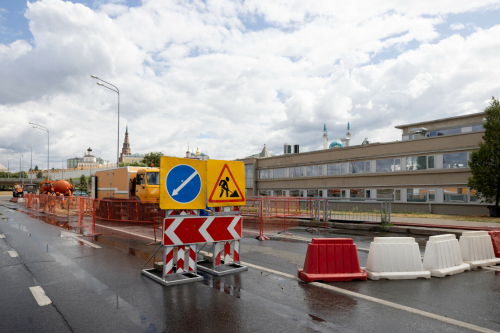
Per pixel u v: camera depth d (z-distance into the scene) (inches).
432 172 948.0
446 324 164.1
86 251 358.6
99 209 691.4
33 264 295.1
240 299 201.0
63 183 1478.8
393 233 525.0
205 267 277.6
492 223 570.3
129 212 577.9
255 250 373.7
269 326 160.4
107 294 210.4
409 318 171.5
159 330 155.9
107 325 161.8
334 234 514.9
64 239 446.6
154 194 697.0
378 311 181.5
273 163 1529.3
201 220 259.6
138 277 251.9
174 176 249.3
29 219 762.2
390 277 246.8
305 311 181.0
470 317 173.6
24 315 174.9
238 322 165.3
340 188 1208.8
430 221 611.2
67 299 200.7
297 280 245.3
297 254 349.4
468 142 878.4
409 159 1010.1
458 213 887.7
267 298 203.0
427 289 223.1
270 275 260.4
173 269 258.8
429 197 953.5
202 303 193.6
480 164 739.4
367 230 563.8
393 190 1042.7
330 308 185.6
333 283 236.4
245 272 270.4
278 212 569.9
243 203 298.0
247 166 1684.3
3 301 197.2
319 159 1294.3
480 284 236.1
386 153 1067.3
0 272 266.4
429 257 265.1
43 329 157.5
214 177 275.7
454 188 900.0
